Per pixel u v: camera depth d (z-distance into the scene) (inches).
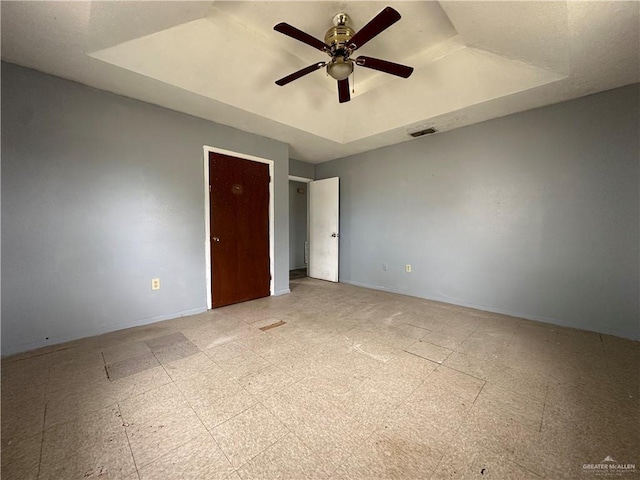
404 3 76.1
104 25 65.5
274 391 64.7
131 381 68.4
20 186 81.8
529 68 87.2
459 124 127.0
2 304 80.3
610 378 69.7
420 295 150.3
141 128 104.0
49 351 83.7
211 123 123.9
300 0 75.7
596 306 100.0
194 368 74.7
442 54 96.3
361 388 65.9
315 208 203.8
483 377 70.4
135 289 104.8
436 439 50.4
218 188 127.9
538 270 111.9
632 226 93.0
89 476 42.8
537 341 91.8
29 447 48.0
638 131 91.0
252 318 115.3
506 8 64.4
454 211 135.0
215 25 81.2
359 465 45.0
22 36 67.9
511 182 117.1
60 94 87.4
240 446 48.9
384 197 164.9
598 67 81.7
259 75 100.7
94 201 94.7
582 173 101.0
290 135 143.2
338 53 75.1
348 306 133.0
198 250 122.3
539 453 47.1
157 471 43.8
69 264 90.6
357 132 144.9
